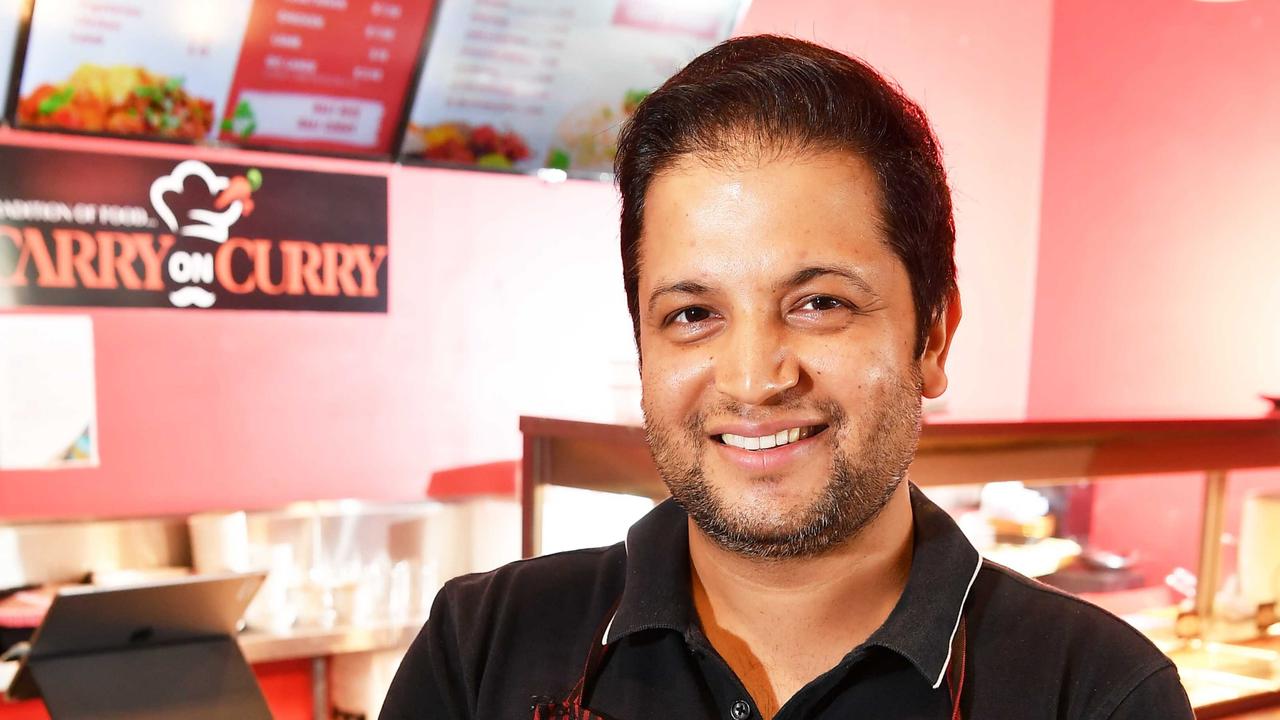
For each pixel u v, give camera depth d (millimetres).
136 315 3053
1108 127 4176
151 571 2922
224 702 1829
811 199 788
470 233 3494
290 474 3277
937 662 837
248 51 3004
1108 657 862
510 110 3404
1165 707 833
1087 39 4258
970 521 2555
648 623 895
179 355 3115
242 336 3197
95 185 2965
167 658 1828
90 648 1770
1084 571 2672
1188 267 3893
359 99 3203
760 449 812
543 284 3617
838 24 3895
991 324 4371
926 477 2020
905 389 822
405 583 3068
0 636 2535
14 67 2754
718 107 813
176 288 3092
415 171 3400
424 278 3439
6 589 2766
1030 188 4441
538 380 3631
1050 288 4414
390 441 3416
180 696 1794
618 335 3756
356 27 3102
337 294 3311
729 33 3576
